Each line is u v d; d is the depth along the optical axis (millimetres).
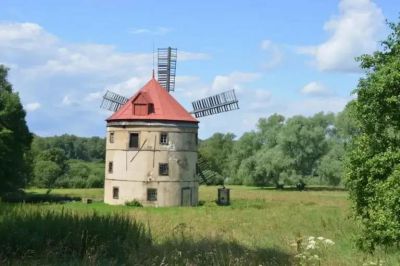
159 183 62781
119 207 56844
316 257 16688
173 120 63594
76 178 117062
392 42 20938
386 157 19547
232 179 136625
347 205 58500
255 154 122500
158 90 66750
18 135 67812
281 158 112812
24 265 16906
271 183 116562
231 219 39469
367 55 21109
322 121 118875
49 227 20438
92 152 199000
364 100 20641
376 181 19922
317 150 115812
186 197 64125
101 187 118250
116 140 64438
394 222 18188
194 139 65688
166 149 63375
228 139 171000
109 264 17375
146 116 63438
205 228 32344
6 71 70375
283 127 117188
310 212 46500
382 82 19547
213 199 75188
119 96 72562
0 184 65625
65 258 18141
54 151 121375
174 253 18375
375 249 21000
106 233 20906
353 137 22562
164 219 36375
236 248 20703
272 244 23016
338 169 107375
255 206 58250
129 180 63188
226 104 70750
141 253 18531
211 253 18188
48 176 113312
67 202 62125
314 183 113750
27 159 82750
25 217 21516
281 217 41250
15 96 66938
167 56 73312
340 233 28484
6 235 19219
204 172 72812
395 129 20328
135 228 22562
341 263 17438
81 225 21078
